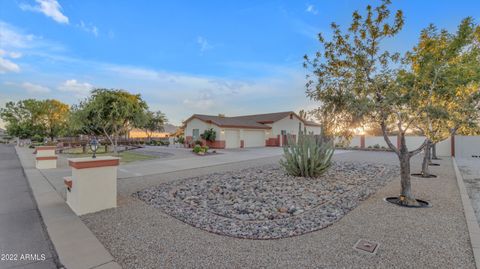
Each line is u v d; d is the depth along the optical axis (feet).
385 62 17.67
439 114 15.20
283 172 31.48
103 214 14.89
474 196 19.60
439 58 16.52
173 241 11.10
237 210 16.11
